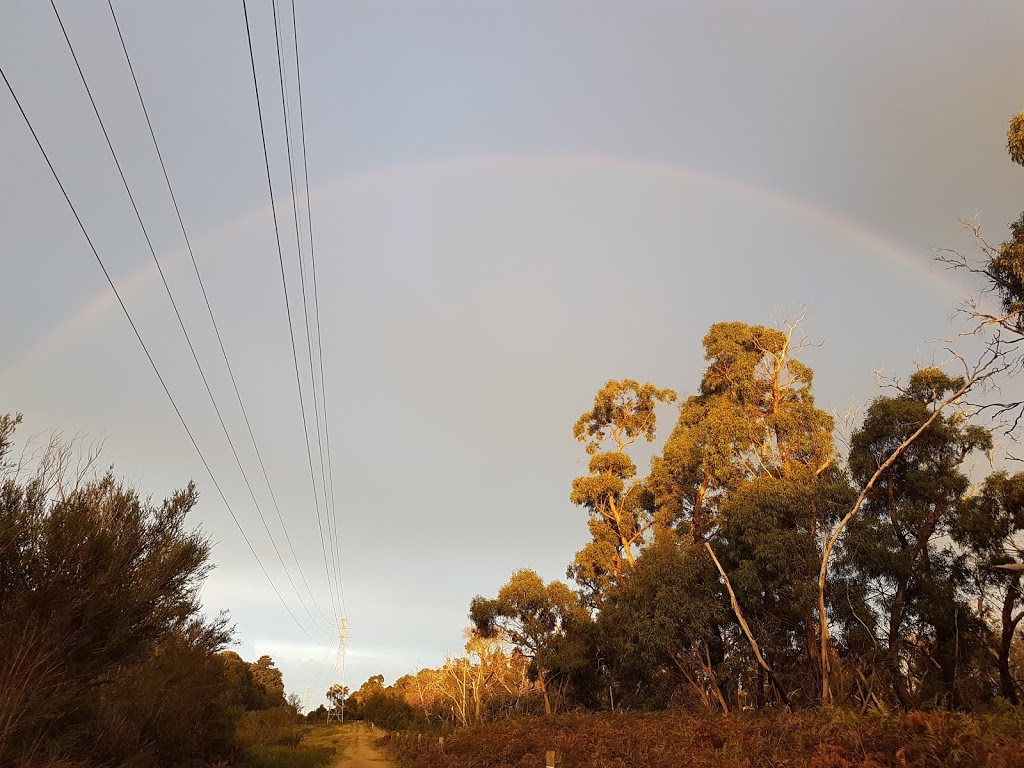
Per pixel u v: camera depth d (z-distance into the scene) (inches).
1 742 390.0
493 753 858.8
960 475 835.4
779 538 896.3
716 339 1249.4
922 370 882.1
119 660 501.7
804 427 1082.7
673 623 978.7
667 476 1257.4
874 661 811.4
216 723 824.3
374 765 1074.7
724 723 649.6
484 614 1708.9
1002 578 770.8
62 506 452.4
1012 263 610.2
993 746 374.6
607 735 746.8
